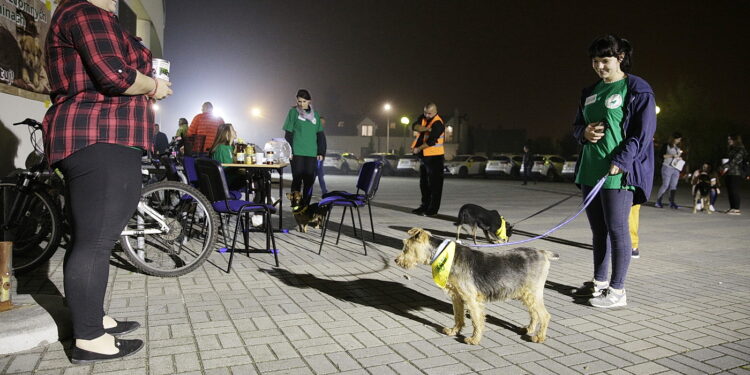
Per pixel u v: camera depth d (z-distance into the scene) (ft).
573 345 11.10
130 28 44.24
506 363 10.01
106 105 9.44
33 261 15.35
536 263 11.18
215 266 17.40
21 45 21.09
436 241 11.35
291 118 27.04
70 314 10.34
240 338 10.86
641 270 19.04
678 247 24.41
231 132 24.04
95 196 9.23
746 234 29.45
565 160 107.76
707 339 11.62
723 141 142.00
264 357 9.90
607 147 14.07
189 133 31.48
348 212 34.68
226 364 9.52
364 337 11.21
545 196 55.06
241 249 20.45
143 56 10.20
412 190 60.49
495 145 226.79
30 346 9.93
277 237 23.70
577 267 19.24
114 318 11.84
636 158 13.58
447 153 211.41
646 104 13.51
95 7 9.21
